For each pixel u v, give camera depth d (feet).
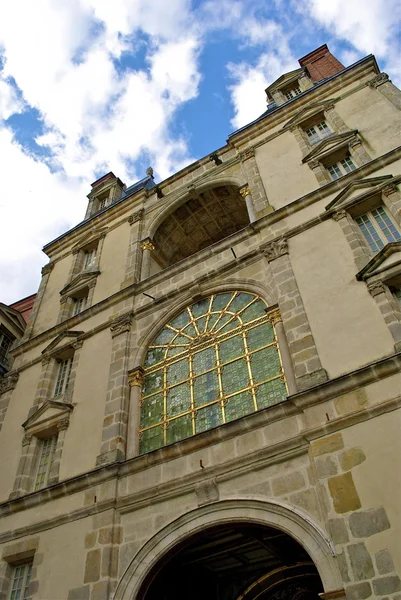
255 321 47.67
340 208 49.11
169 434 44.62
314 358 39.04
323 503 30.96
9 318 84.02
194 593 47.93
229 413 42.39
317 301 43.09
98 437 47.32
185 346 51.29
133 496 39.75
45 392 58.65
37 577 39.73
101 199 95.61
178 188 75.87
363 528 28.68
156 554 35.70
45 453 52.80
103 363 54.80
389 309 38.40
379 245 45.75
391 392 33.19
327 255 46.47
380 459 30.78
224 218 78.48
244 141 73.20
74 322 64.03
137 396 49.26
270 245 51.44
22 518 45.50
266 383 42.22
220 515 34.78
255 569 50.60
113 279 67.72
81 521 41.19
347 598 26.76
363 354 37.09
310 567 47.93
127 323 56.95
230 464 36.68
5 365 78.28
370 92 63.98
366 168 52.03
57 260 82.48
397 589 25.79
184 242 80.48
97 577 36.37
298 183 58.85
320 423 34.45
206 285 54.34
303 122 67.21
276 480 34.30
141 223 74.64
